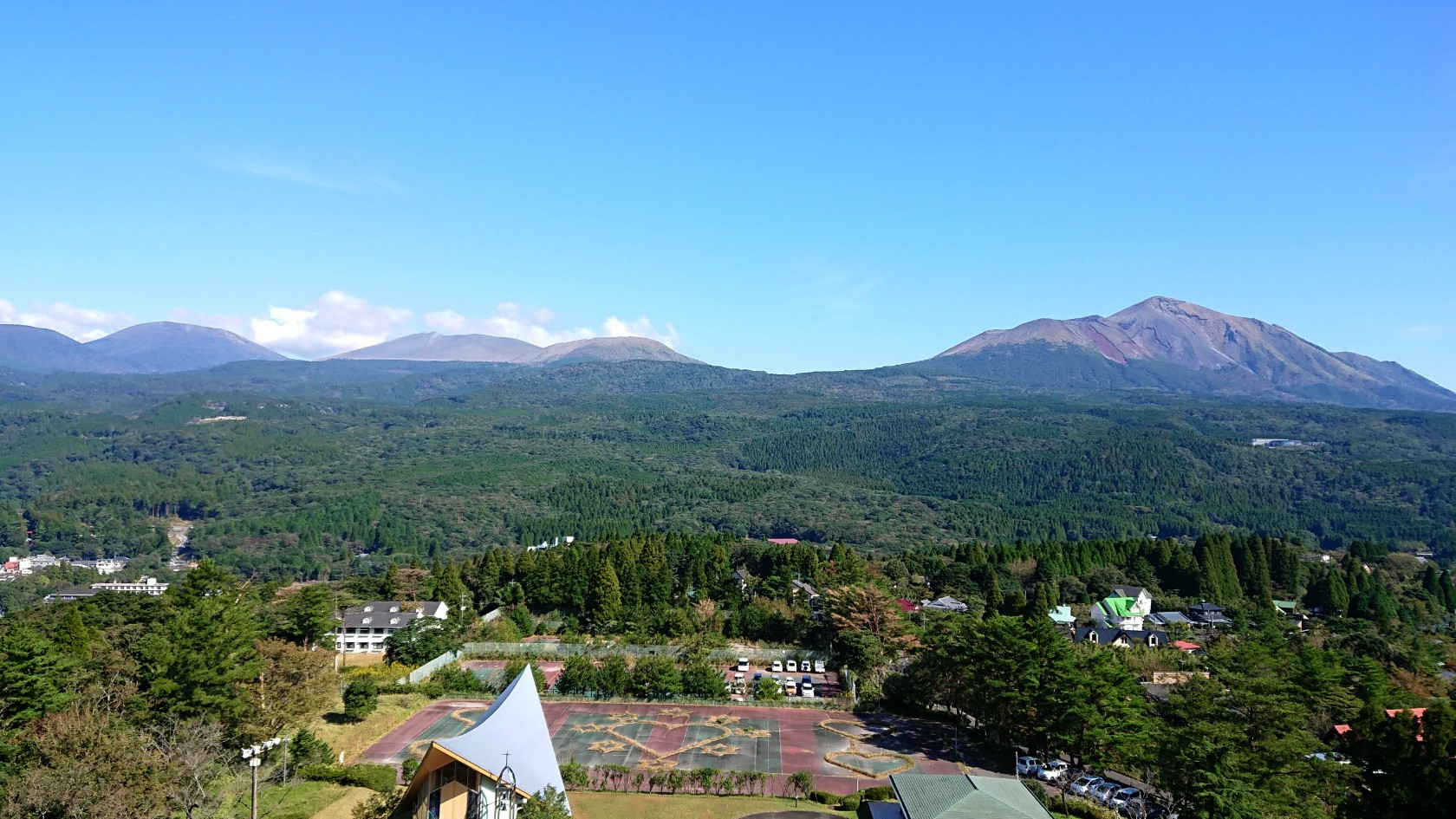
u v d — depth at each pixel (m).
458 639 113.75
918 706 88.44
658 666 93.19
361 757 69.38
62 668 64.19
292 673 75.25
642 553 139.50
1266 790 54.25
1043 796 55.88
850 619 107.56
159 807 48.44
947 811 46.78
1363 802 51.75
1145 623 134.62
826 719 84.44
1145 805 61.31
